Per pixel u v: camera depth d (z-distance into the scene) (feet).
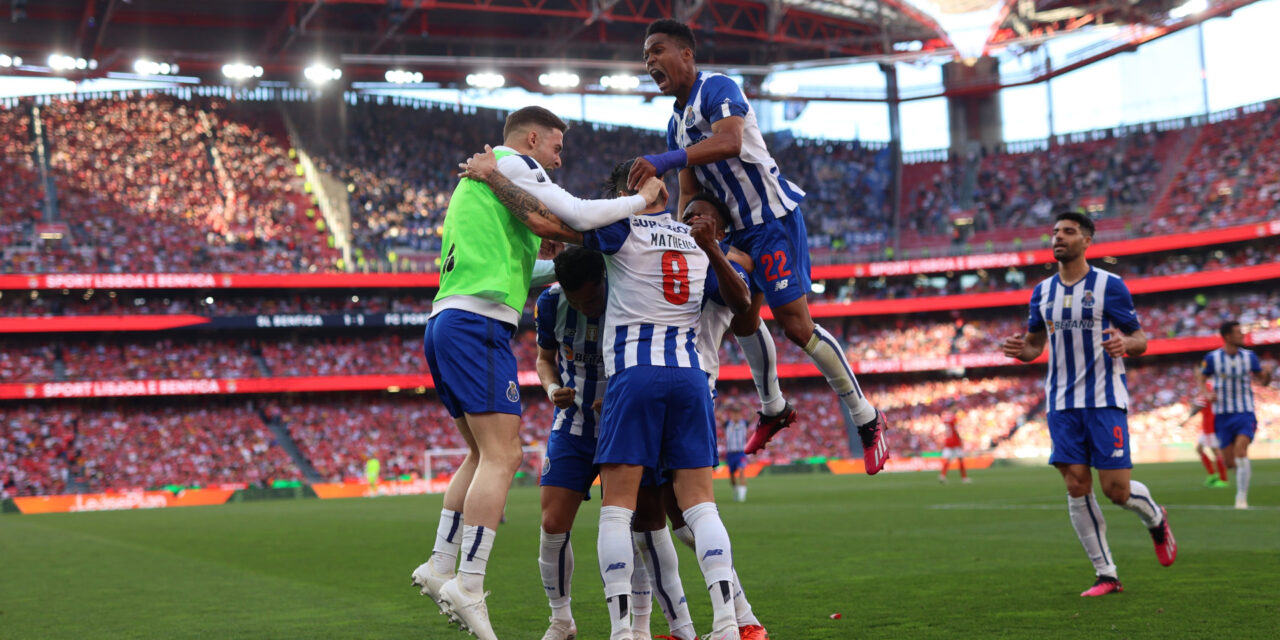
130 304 136.46
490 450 16.65
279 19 136.77
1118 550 32.24
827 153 182.70
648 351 16.37
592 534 47.50
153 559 41.83
